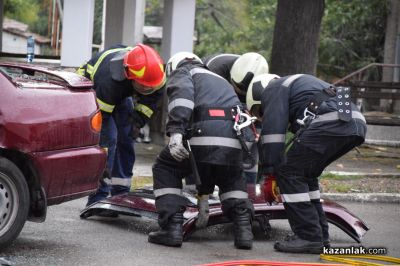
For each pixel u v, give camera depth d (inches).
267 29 1464.1
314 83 303.1
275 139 297.7
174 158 298.0
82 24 609.6
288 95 300.8
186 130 296.0
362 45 1334.9
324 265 276.1
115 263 272.2
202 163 297.0
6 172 263.3
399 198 474.9
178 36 655.8
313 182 313.4
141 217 348.5
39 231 320.5
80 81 291.1
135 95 346.9
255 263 275.6
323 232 315.0
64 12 608.4
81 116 285.1
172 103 294.4
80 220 351.6
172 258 285.3
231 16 1728.6
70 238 311.0
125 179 374.0
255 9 1493.6
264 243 324.5
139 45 335.3
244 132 300.4
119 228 339.0
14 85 268.7
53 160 273.6
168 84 303.1
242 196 307.7
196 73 307.9
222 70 364.2
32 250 283.9
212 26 1621.6
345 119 294.2
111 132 353.1
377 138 785.6
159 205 305.0
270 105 300.7
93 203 354.0
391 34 1224.2
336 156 308.7
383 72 1235.9
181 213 307.0
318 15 632.4
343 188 486.9
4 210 265.7
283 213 334.3
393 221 405.1
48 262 267.4
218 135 296.7
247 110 315.3
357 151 705.0
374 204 463.5
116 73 332.8
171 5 654.5
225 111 300.7
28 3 1952.5
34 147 268.5
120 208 338.0
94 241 307.9
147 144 668.1
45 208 275.3
